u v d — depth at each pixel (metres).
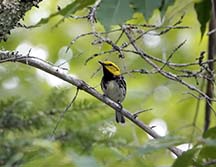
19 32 15.63
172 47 16.14
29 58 7.50
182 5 12.85
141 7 8.05
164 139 5.28
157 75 15.98
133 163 5.96
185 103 16.41
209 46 10.40
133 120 8.11
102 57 15.04
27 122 6.71
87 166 4.79
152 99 16.11
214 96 10.09
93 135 6.51
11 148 5.69
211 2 9.67
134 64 14.64
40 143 5.14
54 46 15.85
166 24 11.23
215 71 10.10
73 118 7.23
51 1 15.48
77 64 15.27
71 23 16.02
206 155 6.32
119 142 6.67
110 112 9.03
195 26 16.27
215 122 13.96
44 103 7.41
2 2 6.34
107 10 7.85
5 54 7.32
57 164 5.15
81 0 8.91
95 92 8.02
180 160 6.16
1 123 6.57
